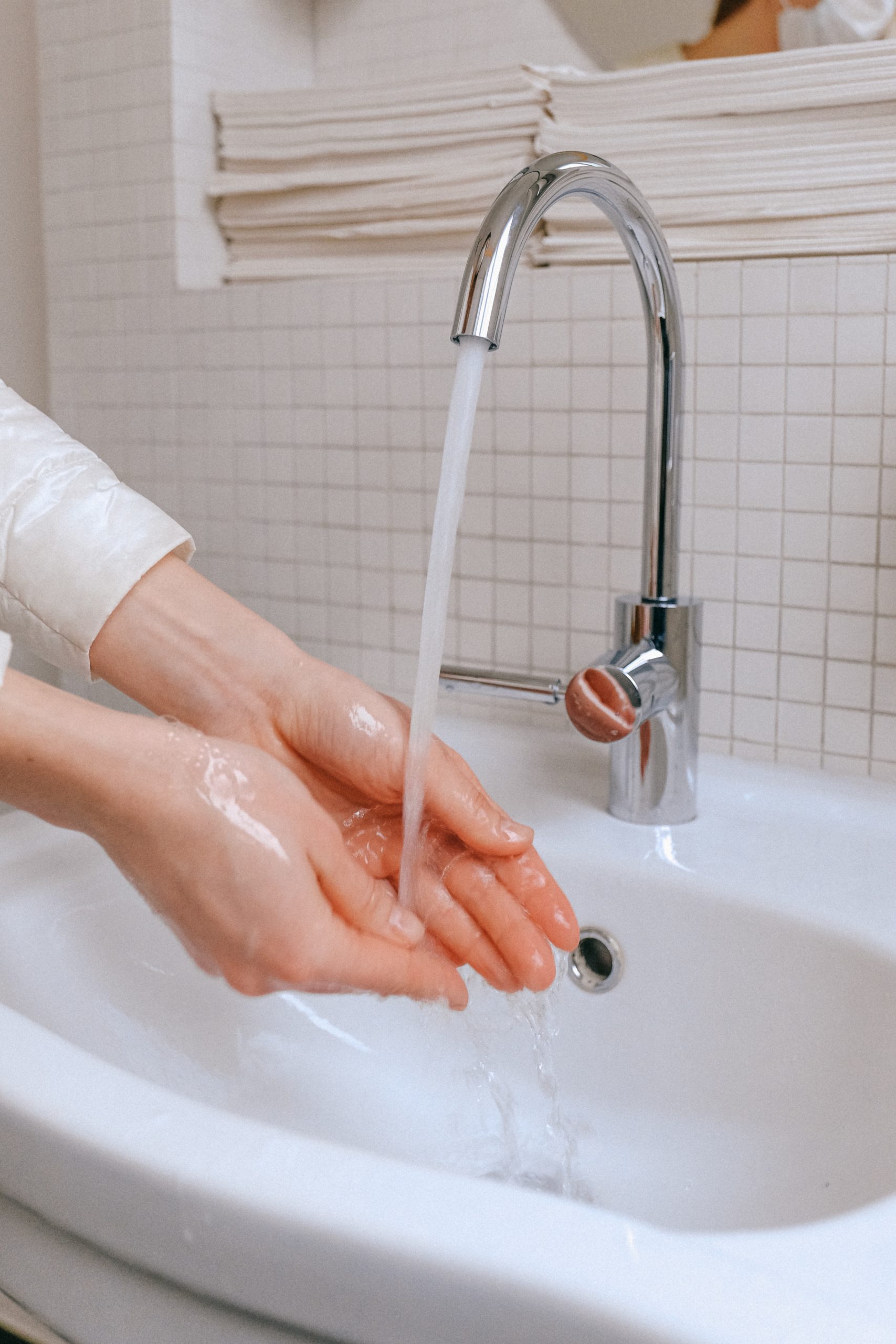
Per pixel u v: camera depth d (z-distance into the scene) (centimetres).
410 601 90
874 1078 55
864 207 70
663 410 66
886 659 72
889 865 64
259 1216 33
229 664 57
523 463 84
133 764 43
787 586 75
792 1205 55
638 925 65
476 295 48
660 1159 62
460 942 52
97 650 58
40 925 64
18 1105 38
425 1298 31
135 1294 39
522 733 85
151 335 99
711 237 75
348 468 91
